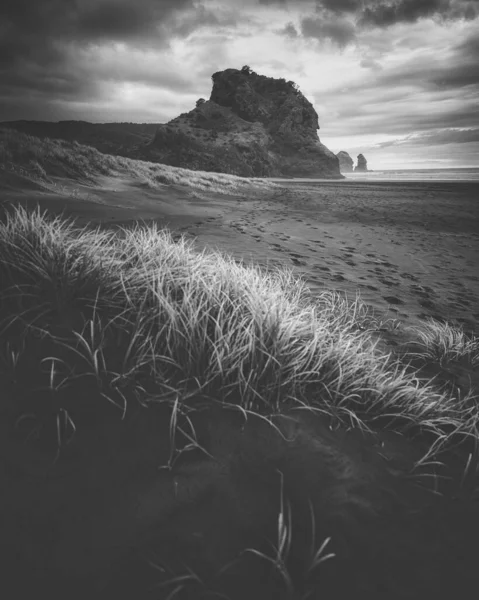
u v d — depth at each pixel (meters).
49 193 9.83
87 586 0.95
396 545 1.23
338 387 1.85
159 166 24.16
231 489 1.29
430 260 7.72
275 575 1.05
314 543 1.17
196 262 3.12
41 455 1.25
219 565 1.05
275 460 1.45
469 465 1.70
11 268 2.07
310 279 4.98
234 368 1.74
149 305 2.10
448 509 1.42
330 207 17.89
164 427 1.46
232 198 19.05
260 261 5.65
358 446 1.63
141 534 1.09
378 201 22.67
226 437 1.49
